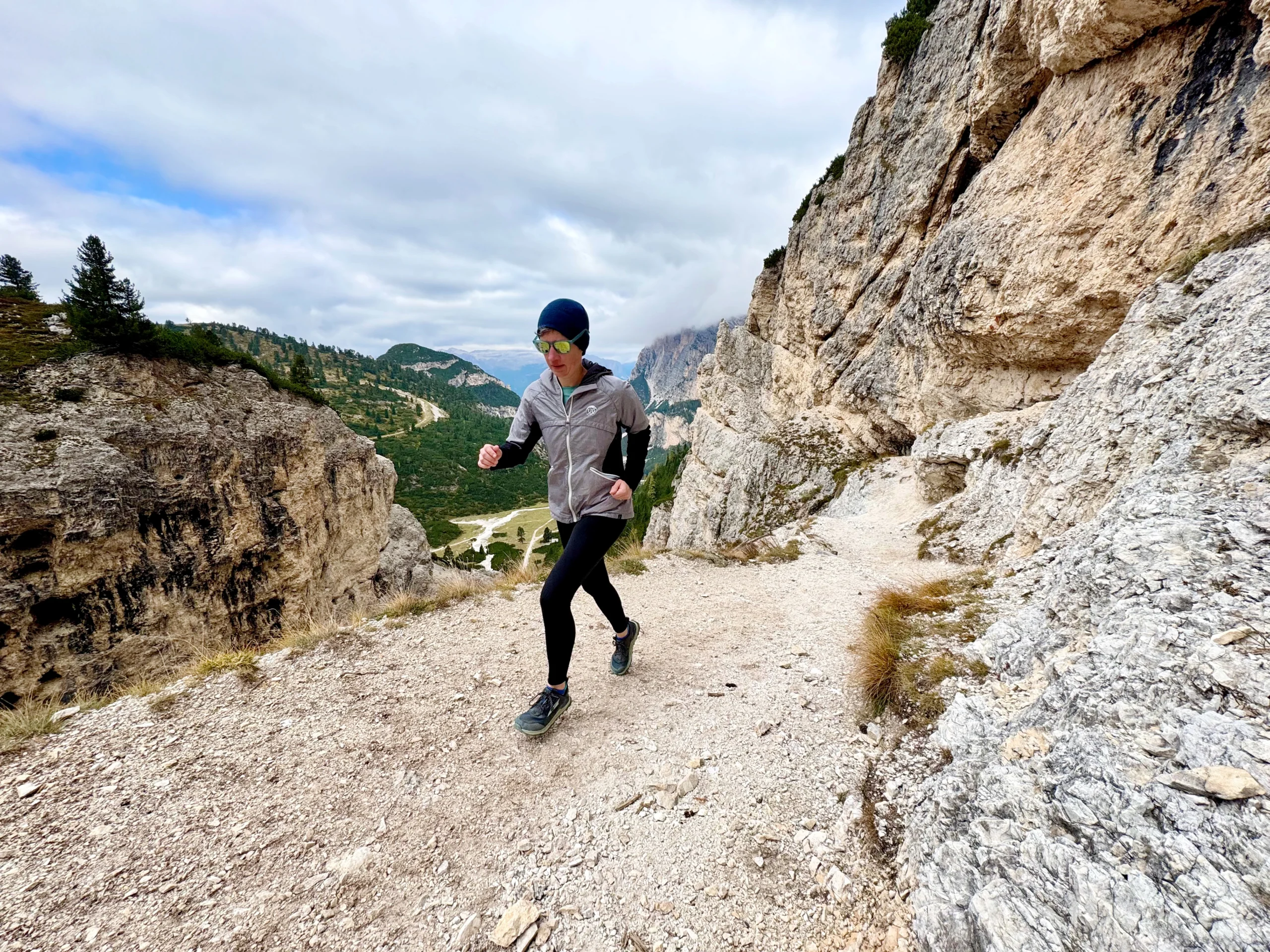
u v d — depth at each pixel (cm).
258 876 255
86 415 1967
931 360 1900
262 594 2433
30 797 309
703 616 645
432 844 276
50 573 1723
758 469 2753
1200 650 217
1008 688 317
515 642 546
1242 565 261
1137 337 802
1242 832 151
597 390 328
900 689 372
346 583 3072
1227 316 575
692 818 282
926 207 2156
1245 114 851
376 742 370
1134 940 149
